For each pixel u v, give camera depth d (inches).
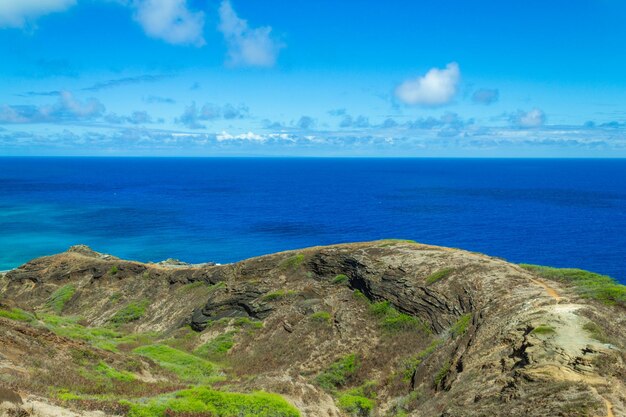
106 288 2466.8
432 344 1263.5
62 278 2600.9
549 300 1114.7
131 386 1050.7
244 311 1862.7
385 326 1469.0
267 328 1706.4
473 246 4072.3
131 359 1262.3
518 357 872.3
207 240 4549.7
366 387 1210.6
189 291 2190.0
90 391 928.9
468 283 1418.6
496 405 761.6
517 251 3860.7
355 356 1376.7
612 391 698.8
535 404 709.3
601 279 1302.9
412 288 1525.6
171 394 950.4
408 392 1096.8
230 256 3991.1
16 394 673.6
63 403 741.9
